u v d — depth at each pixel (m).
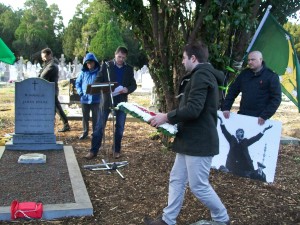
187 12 6.41
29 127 7.02
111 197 4.71
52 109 7.04
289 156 7.19
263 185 5.33
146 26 6.85
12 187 4.86
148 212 4.29
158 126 3.48
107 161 6.27
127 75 6.30
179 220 4.10
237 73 6.39
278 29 6.14
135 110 3.72
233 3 5.79
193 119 3.36
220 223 3.61
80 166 5.99
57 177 5.36
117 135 6.47
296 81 6.14
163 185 5.14
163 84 6.80
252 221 4.16
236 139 5.73
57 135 8.59
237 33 6.29
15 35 69.06
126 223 4.00
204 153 3.39
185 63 3.53
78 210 4.11
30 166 5.90
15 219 3.95
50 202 4.36
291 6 7.49
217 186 5.16
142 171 5.75
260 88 5.46
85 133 8.23
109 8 7.15
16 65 27.11
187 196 4.71
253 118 5.56
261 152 5.60
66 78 29.41
